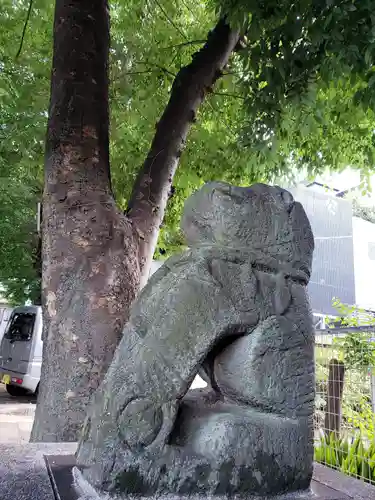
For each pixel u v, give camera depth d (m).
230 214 1.72
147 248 3.39
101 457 1.37
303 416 1.58
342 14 2.85
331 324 4.63
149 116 5.41
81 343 2.75
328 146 5.49
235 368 1.57
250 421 1.49
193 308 1.51
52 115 3.19
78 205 2.99
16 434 5.64
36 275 10.56
